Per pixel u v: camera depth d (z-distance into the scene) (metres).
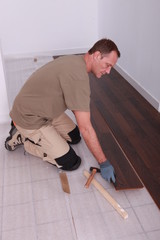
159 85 2.94
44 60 4.59
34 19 4.48
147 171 2.12
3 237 1.60
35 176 2.04
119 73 4.06
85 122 1.66
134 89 3.55
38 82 1.74
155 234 1.59
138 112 2.99
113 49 1.55
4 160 2.21
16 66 4.33
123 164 2.08
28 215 1.73
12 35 4.56
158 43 2.80
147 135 2.58
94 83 3.76
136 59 3.41
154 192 1.92
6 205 1.81
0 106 2.65
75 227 1.64
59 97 1.74
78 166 2.10
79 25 4.72
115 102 3.23
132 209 1.76
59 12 4.52
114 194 1.87
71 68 1.59
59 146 1.98
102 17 4.43
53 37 4.73
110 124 2.77
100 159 1.87
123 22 3.61
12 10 4.34
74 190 1.91
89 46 4.96
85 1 4.50
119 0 3.60
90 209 1.76
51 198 1.85
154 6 2.76
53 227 1.65
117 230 1.62
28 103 1.80
